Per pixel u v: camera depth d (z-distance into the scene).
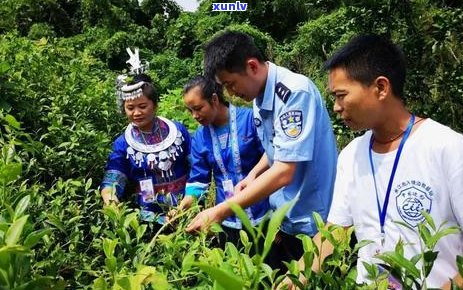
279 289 1.15
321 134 2.37
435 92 4.07
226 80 2.31
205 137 3.01
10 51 4.41
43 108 3.64
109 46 13.11
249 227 0.86
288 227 2.50
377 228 1.64
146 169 3.20
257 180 2.23
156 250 1.58
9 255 0.85
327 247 1.64
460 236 1.55
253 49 2.31
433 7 4.32
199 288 1.24
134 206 3.21
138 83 3.12
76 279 1.56
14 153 1.59
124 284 0.99
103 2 14.25
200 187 3.03
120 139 3.24
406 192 1.58
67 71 4.80
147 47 14.35
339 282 1.15
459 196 1.50
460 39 4.00
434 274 1.52
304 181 2.40
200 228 1.71
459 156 1.51
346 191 1.75
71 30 14.59
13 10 13.62
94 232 1.84
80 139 3.22
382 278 1.15
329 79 1.66
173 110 5.51
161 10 16.30
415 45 4.04
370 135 1.71
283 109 2.28
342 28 4.38
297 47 9.95
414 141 1.58
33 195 1.69
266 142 2.52
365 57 1.57
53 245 1.78
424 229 1.11
